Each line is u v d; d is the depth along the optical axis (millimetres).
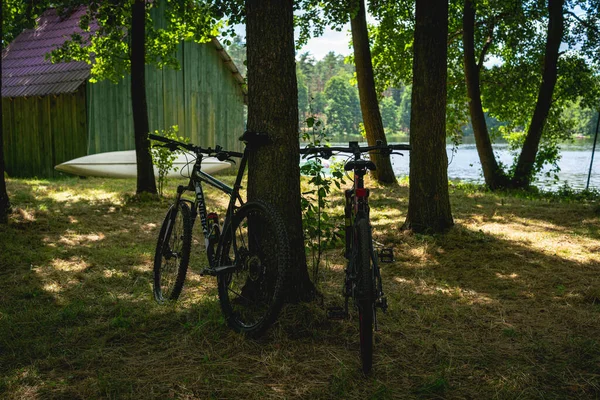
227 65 21562
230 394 2934
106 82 17547
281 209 4066
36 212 9039
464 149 48344
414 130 7539
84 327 3957
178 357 3408
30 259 6113
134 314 4242
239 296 4055
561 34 15070
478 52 18312
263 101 4043
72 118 17297
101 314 4293
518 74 17953
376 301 3178
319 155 4109
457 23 17578
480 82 18469
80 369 3264
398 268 5836
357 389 2984
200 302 4457
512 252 6473
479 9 14664
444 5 7266
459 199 11750
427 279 5363
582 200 12906
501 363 3346
